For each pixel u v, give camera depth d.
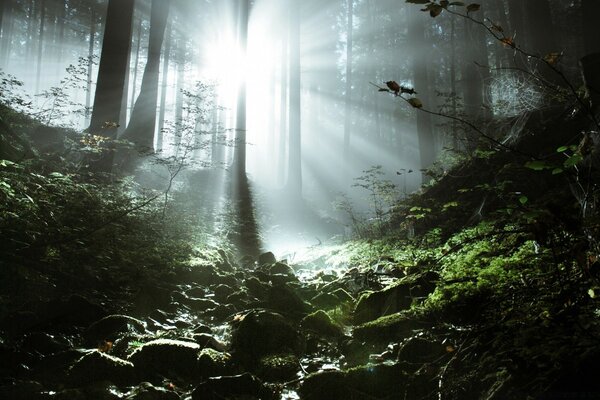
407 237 8.89
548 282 3.67
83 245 6.31
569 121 8.20
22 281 5.01
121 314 5.21
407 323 4.56
